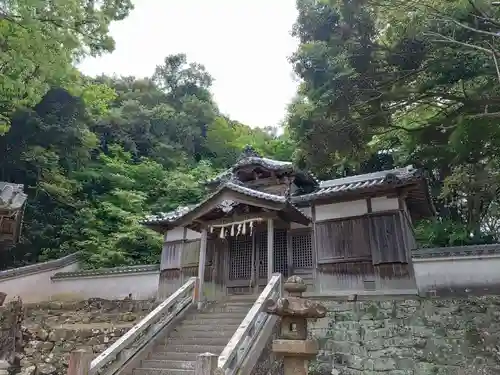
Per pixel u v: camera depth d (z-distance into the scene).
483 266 10.31
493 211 19.05
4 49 11.49
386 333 10.23
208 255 15.24
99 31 12.60
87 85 30.11
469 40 9.01
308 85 10.49
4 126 14.85
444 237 18.22
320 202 13.59
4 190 13.78
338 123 9.97
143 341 9.60
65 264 18.72
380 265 11.80
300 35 10.38
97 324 14.56
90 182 26.09
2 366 8.95
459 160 10.66
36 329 12.46
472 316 9.52
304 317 5.15
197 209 13.50
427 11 8.83
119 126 33.66
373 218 12.45
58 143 24.92
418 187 12.11
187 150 37.59
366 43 9.45
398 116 11.66
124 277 16.86
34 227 21.47
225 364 6.93
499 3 7.97
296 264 13.55
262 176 16.41
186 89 46.66
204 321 11.03
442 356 9.45
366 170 24.64
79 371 7.05
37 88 13.70
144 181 28.81
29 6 11.06
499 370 8.76
